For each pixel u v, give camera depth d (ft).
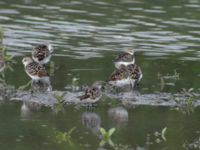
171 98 57.67
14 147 45.01
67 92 58.13
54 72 65.05
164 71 66.69
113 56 71.56
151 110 54.49
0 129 48.80
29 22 84.79
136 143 46.55
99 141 46.73
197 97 58.29
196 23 87.92
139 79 62.08
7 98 56.44
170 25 86.58
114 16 89.97
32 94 57.62
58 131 48.37
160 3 98.63
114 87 60.54
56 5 94.99
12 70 65.05
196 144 46.57
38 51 68.33
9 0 96.94
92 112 53.57
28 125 49.83
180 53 74.08
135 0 100.22
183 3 98.94
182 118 52.60
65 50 73.41
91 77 63.31
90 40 78.18
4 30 80.12
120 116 52.60
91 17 88.84
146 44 77.51
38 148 44.91
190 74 65.82
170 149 45.29
